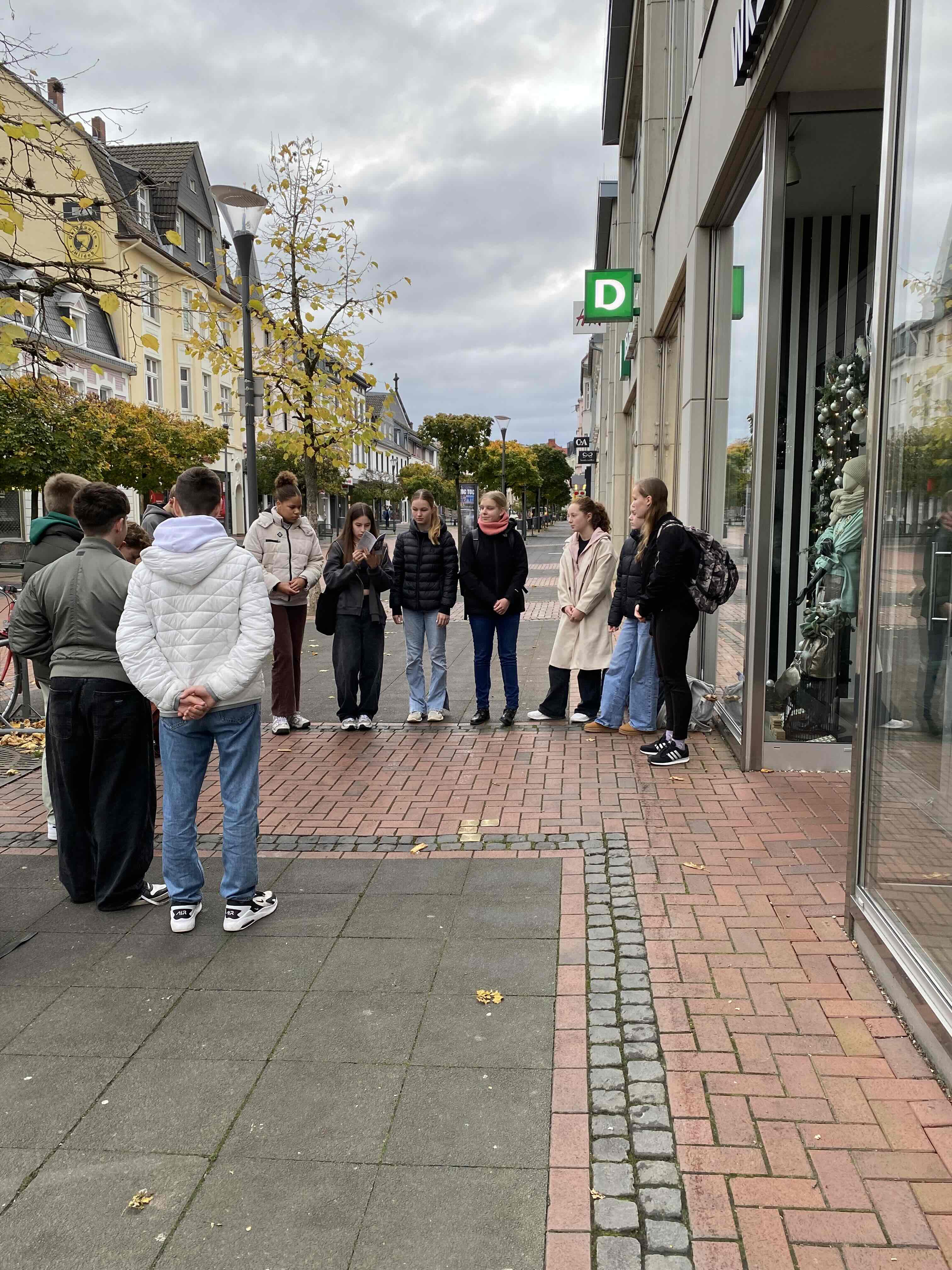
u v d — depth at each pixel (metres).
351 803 5.41
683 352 8.86
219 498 3.88
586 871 4.26
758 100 5.20
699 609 5.84
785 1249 2.07
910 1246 2.07
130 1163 2.44
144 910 4.03
